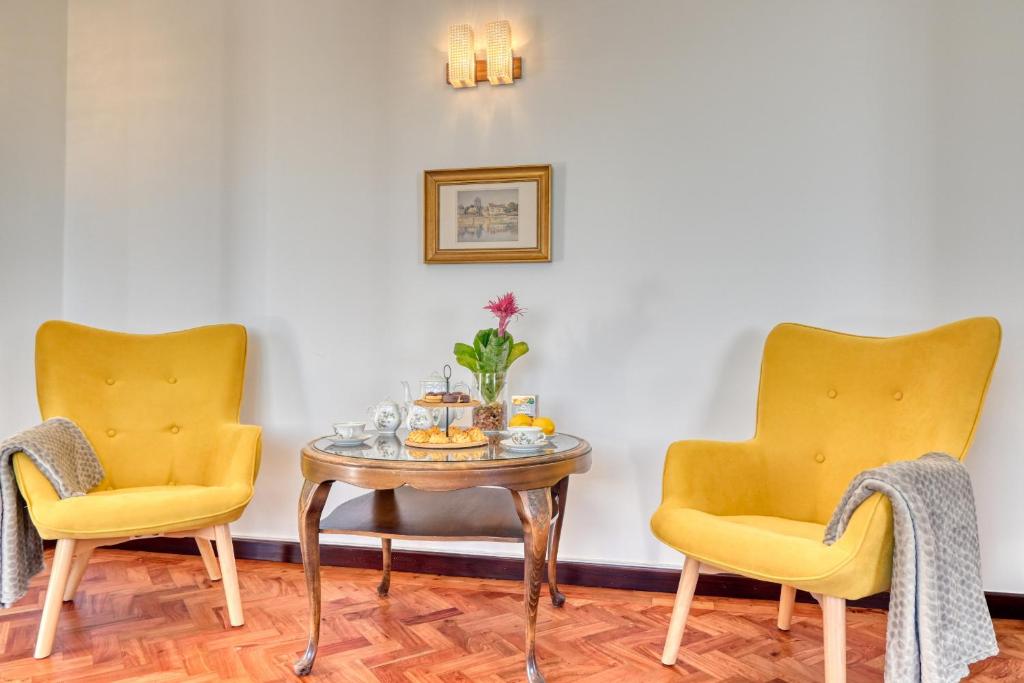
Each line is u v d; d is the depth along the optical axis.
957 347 1.80
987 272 2.25
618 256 2.52
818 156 2.39
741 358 2.43
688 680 1.76
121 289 2.89
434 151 2.67
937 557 1.47
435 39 2.68
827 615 1.50
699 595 2.38
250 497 2.14
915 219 2.31
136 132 2.90
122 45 2.92
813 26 2.40
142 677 1.77
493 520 1.95
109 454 2.38
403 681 1.75
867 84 2.36
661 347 2.49
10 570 1.92
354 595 2.37
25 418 2.83
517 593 2.40
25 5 2.85
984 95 2.27
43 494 1.92
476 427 2.07
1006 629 2.12
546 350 2.57
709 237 2.46
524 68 2.60
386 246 2.70
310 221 2.76
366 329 2.71
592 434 2.53
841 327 2.36
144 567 2.65
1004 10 2.25
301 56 2.78
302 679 1.76
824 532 1.71
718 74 2.46
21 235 2.83
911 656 1.42
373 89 2.72
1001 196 2.25
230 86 2.83
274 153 2.79
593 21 2.55
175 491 2.05
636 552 2.49
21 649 1.92
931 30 2.31
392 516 1.99
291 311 2.76
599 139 2.54
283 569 2.64
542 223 2.56
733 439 2.43
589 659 1.88
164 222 2.87
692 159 2.48
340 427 1.98
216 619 2.15
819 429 2.04
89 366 2.42
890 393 1.94
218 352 2.51
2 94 2.79
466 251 2.62
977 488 2.26
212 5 2.85
